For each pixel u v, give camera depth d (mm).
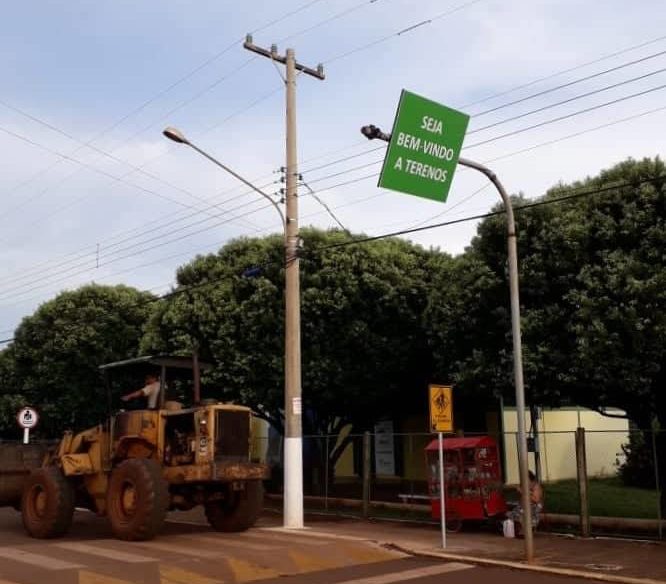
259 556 12219
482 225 16891
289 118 18344
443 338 17750
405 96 12047
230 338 21312
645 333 13891
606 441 28594
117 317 31750
